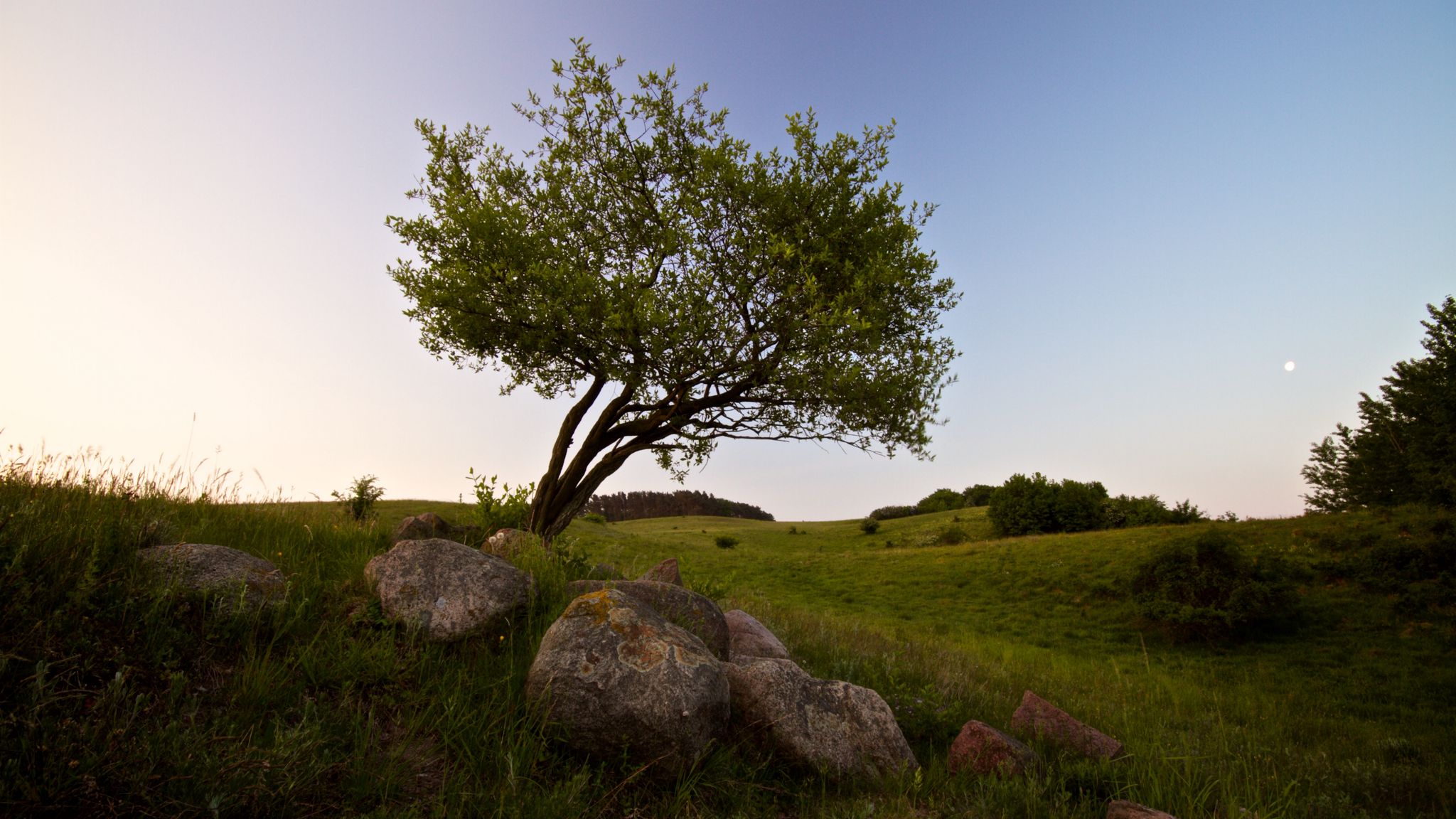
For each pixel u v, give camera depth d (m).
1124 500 54.88
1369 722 13.88
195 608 4.41
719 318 12.69
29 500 5.03
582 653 4.56
